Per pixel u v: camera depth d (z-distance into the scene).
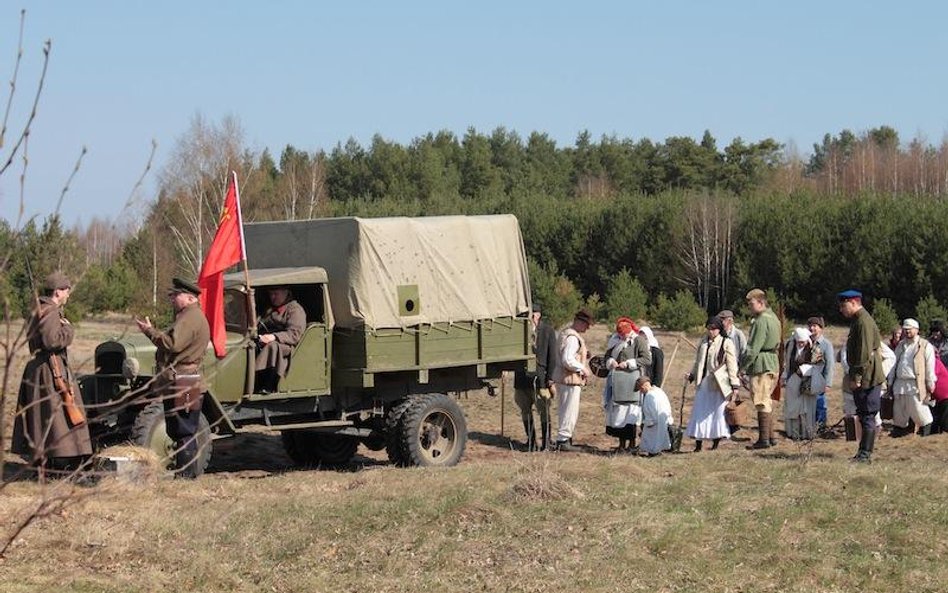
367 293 12.48
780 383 16.53
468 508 9.11
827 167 95.06
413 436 12.80
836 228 42.44
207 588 7.31
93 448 11.27
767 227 44.25
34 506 8.53
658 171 81.75
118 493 9.37
